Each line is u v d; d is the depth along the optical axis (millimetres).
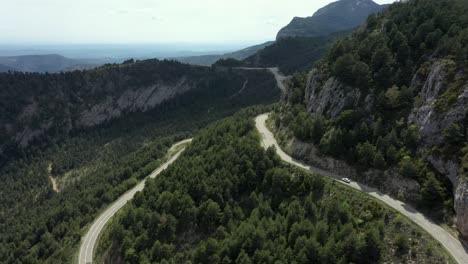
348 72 97062
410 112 81875
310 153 93812
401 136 80062
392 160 77562
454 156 68062
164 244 76750
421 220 65875
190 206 83812
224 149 100250
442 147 71250
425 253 59219
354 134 85500
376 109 87500
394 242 62156
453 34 87438
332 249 61312
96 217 108938
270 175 85938
